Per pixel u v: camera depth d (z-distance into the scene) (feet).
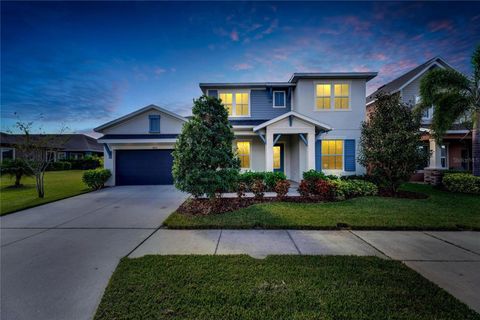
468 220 17.46
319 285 8.90
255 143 42.34
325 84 39.91
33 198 28.81
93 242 14.19
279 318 7.05
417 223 16.71
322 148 39.63
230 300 7.96
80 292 8.82
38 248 13.23
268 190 30.32
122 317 7.17
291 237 14.80
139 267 10.47
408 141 27.17
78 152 113.19
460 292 8.61
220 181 20.84
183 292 8.47
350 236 14.94
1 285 9.30
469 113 30.99
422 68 46.16
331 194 25.55
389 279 9.34
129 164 40.93
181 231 16.19
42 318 7.37
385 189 29.73
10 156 81.56
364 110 39.65
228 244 13.67
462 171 39.04
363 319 7.02
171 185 40.34
